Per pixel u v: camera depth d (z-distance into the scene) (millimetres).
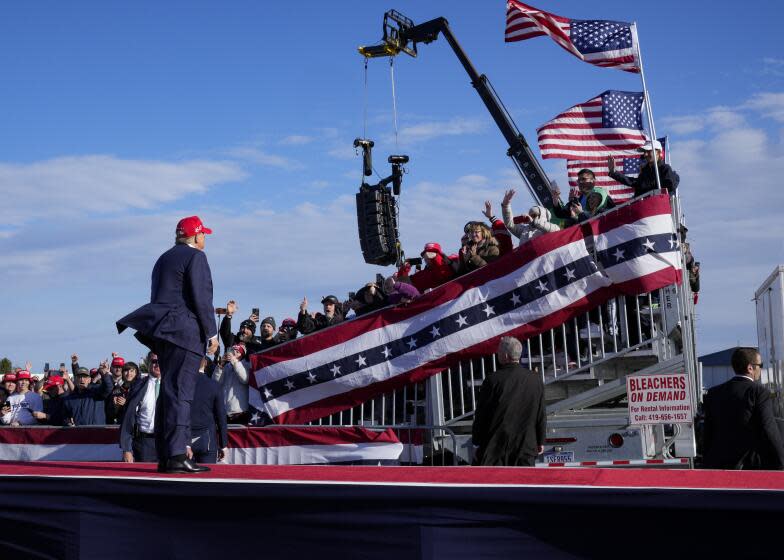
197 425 9391
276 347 10484
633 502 5582
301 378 10297
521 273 9516
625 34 10625
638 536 5578
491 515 5770
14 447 11305
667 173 10000
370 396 10031
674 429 8633
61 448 11117
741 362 7098
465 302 9711
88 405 12195
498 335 9523
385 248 13859
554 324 9336
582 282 9273
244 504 6137
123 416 10086
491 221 10906
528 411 7156
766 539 5406
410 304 10016
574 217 10617
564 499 5676
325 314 11188
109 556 6250
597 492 5637
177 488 6219
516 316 9484
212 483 6180
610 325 9445
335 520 5992
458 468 6852
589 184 10336
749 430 6914
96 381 13648
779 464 6781
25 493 6434
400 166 14148
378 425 9930
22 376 13383
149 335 6605
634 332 9383
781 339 11453
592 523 5641
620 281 9148
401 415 10391
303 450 10070
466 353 9641
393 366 9922
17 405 13180
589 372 9516
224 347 11297
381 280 11508
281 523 6078
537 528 5711
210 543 6164
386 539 5895
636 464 8641
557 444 9117
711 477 6102
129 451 9992
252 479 6223
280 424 10305
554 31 10953
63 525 6344
